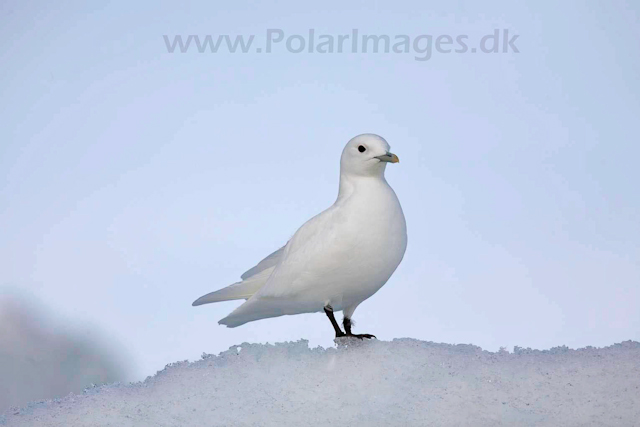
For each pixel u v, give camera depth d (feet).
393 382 23.07
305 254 24.59
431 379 23.08
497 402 21.84
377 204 24.59
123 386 24.77
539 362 23.85
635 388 22.02
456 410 21.58
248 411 22.21
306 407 22.22
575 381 22.59
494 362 24.02
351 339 25.59
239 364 24.64
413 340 25.49
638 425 20.48
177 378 24.31
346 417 21.65
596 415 20.99
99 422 22.31
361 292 25.40
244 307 25.73
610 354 24.12
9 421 22.86
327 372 23.79
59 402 24.03
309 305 25.89
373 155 24.64
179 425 21.85
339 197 25.58
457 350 24.97
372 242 24.30
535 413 21.24
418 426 21.03
